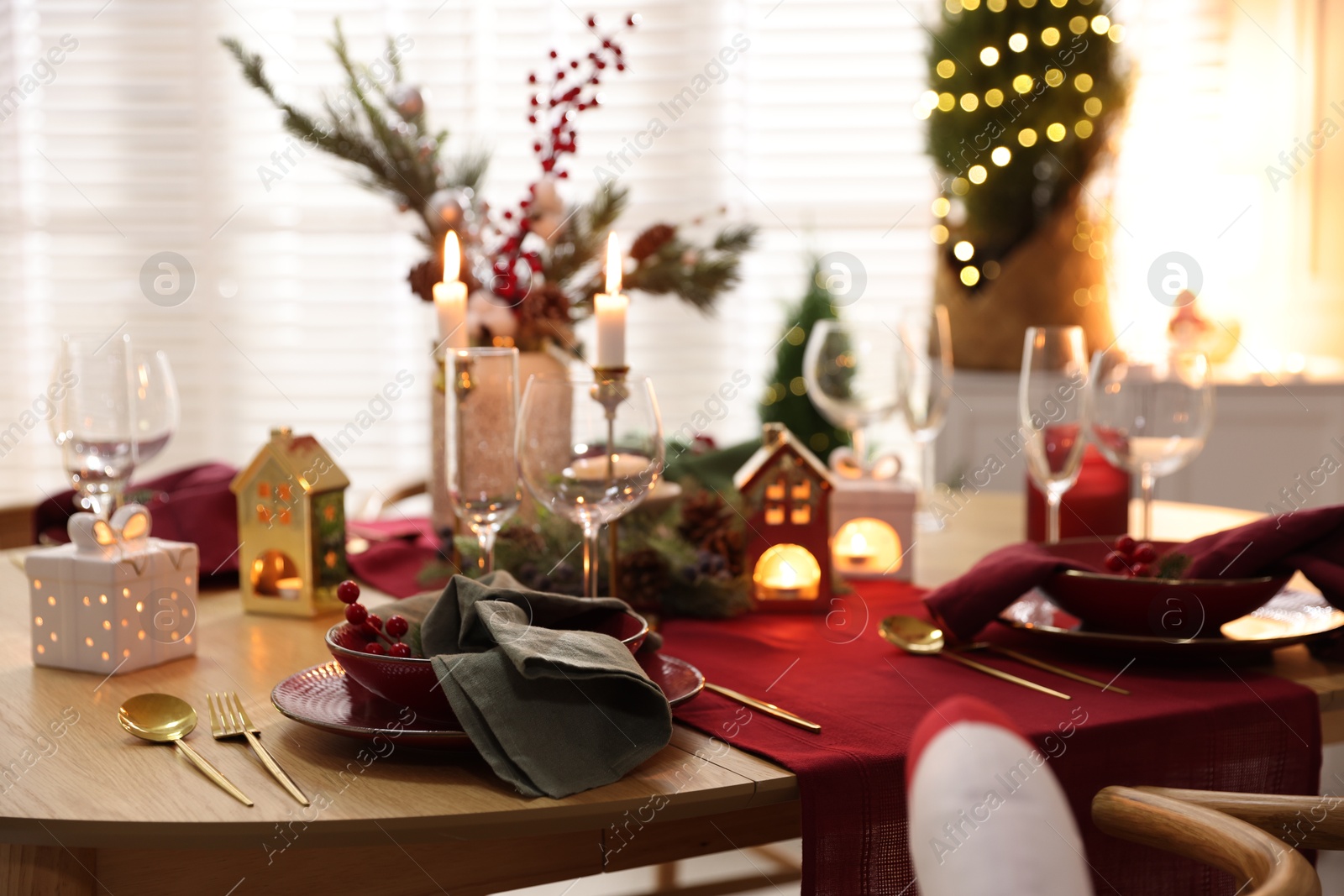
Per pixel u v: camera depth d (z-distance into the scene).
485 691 0.77
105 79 3.20
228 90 3.20
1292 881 0.64
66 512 1.49
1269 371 3.03
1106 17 2.81
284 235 3.25
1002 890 0.44
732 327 3.26
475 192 1.46
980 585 1.04
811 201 3.23
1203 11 3.20
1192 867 0.88
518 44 3.15
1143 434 1.27
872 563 1.37
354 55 3.14
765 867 1.92
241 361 3.27
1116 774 0.86
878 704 0.91
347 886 0.78
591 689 0.79
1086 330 2.91
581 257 1.42
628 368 1.08
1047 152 2.83
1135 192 3.24
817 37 3.20
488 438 1.03
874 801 0.78
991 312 2.94
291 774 0.77
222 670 1.01
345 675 0.93
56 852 0.74
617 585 1.17
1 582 1.37
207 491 1.38
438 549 1.34
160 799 0.73
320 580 1.21
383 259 3.25
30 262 3.23
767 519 1.23
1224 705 0.90
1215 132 3.22
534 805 0.72
